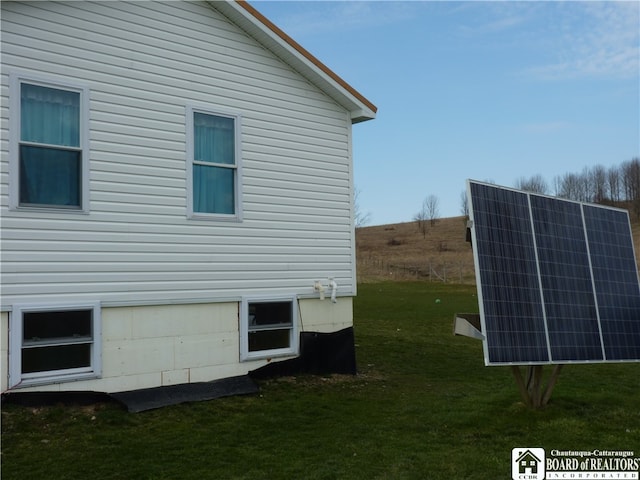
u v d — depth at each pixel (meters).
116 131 8.24
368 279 42.81
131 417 7.51
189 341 8.82
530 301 7.29
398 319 19.58
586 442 6.84
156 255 8.52
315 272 10.45
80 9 8.03
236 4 9.23
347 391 9.43
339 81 10.56
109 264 8.06
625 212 9.07
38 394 7.42
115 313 8.12
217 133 9.36
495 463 6.13
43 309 7.46
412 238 67.38
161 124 8.70
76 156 7.93
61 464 5.89
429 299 27.28
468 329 7.02
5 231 7.25
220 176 9.38
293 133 10.30
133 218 8.32
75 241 7.79
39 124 7.62
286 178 10.16
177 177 8.81
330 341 10.53
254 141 9.77
